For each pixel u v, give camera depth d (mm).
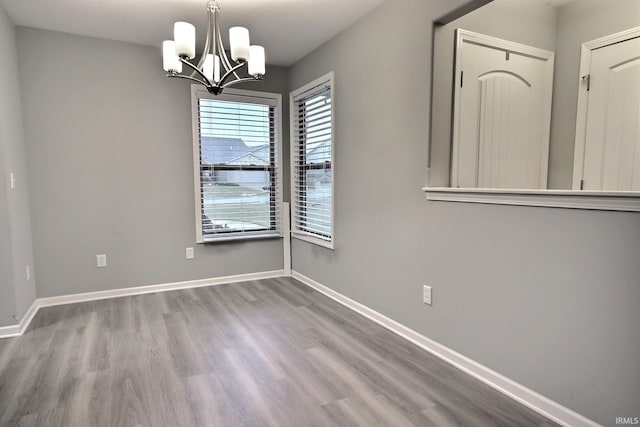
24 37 3193
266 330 2852
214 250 4109
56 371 2244
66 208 3438
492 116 2604
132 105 3625
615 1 2600
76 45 3377
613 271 1552
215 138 4035
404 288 2701
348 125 3258
